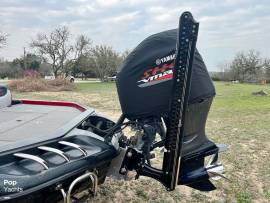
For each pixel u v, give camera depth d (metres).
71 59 44.56
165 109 2.37
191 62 2.15
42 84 22.44
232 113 11.75
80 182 2.28
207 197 3.74
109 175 2.76
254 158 5.37
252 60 51.53
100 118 3.12
